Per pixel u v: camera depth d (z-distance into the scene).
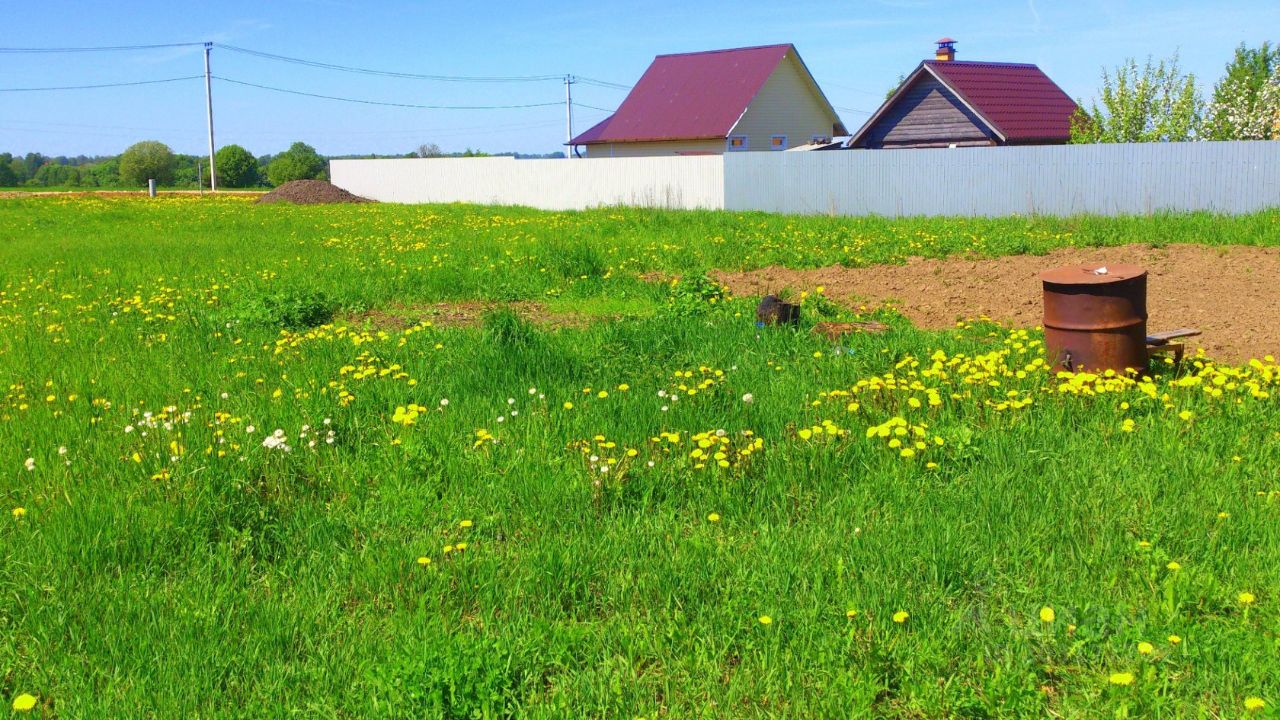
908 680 3.31
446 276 12.45
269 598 3.93
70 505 4.63
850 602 3.71
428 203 32.84
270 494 4.93
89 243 17.94
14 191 47.12
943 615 3.72
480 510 4.81
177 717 3.18
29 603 3.87
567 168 29.64
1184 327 8.97
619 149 38.47
